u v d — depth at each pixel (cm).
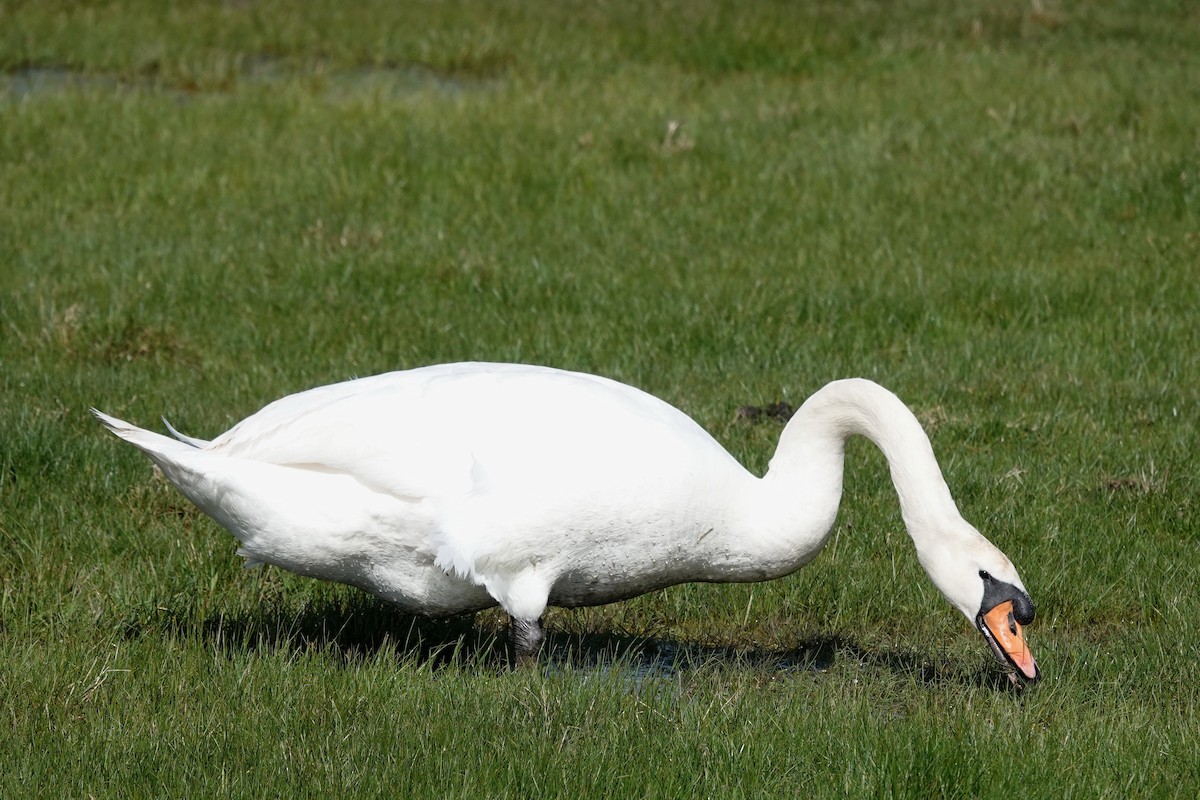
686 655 913
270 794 667
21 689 763
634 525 794
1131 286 1568
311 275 1577
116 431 810
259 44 2798
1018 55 2664
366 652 872
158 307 1477
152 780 680
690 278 1579
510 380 820
